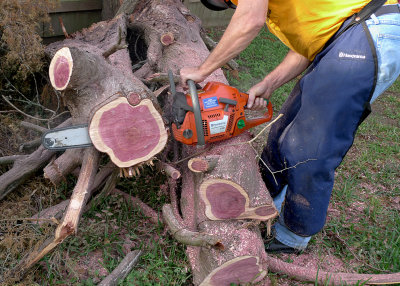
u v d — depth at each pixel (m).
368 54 2.05
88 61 2.17
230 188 2.24
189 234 2.26
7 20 2.89
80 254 2.42
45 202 2.79
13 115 3.33
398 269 2.60
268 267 2.49
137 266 2.41
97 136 2.18
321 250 2.78
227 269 2.15
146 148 2.32
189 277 2.39
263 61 5.39
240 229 2.25
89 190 2.25
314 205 2.39
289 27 2.25
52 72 2.19
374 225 3.05
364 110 2.19
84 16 4.28
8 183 2.68
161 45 3.47
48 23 4.02
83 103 2.24
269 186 2.76
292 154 2.32
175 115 2.16
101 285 2.16
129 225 2.68
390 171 3.74
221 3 2.38
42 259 2.33
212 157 2.29
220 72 3.19
